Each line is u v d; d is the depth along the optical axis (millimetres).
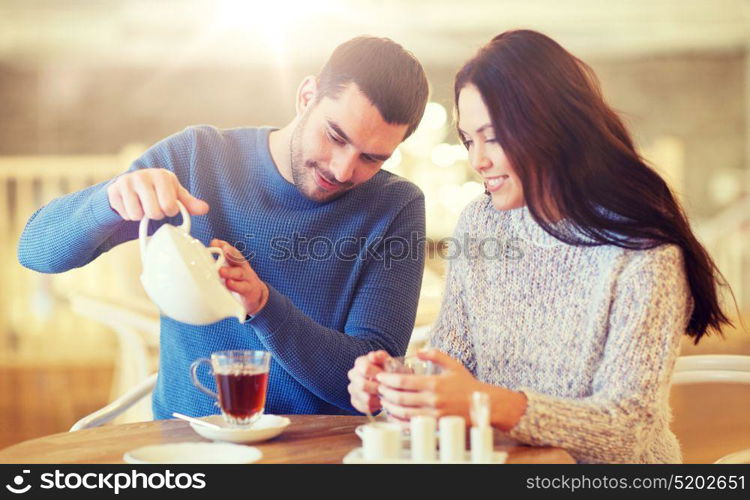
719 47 7965
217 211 1595
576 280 1302
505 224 1429
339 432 1220
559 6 7352
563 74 1247
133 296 4016
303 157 1492
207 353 1539
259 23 7344
